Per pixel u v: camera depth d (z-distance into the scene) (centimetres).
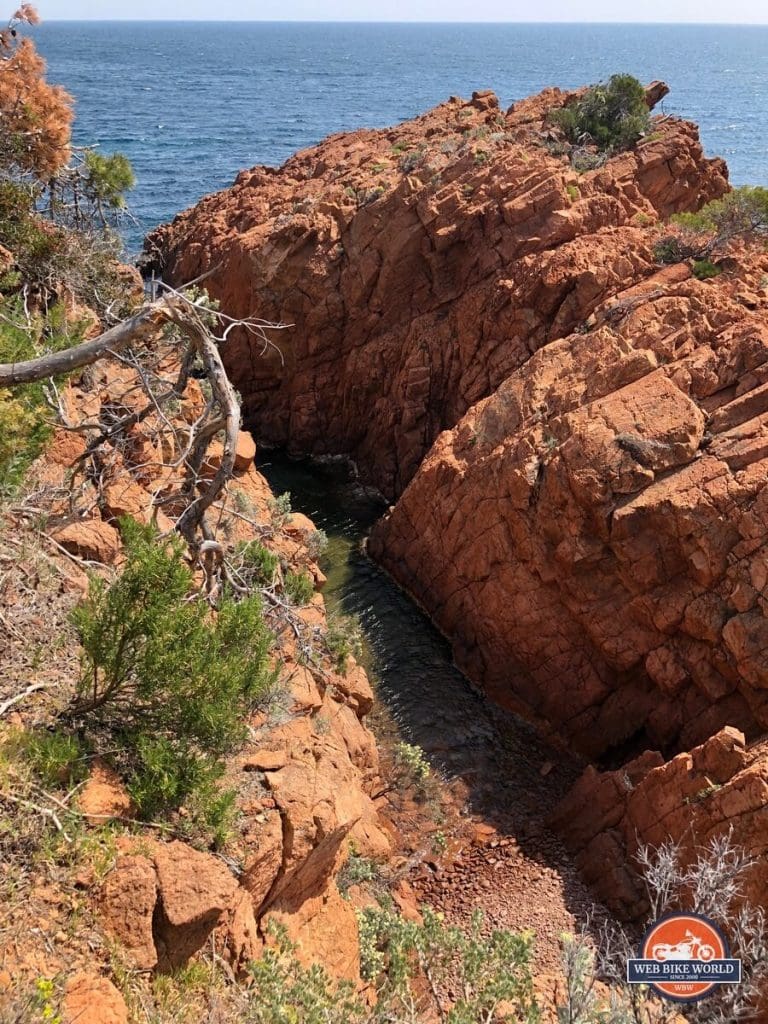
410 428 2562
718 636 1442
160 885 636
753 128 11644
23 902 580
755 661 1379
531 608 1712
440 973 877
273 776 816
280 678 1084
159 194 5884
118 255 1762
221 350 2925
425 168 2822
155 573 716
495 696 1755
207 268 3319
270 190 3662
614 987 759
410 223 2611
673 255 2272
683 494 1498
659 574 1523
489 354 2397
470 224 2503
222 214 3588
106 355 945
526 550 1702
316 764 967
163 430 1266
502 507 1756
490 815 1438
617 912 1204
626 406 1645
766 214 2241
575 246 2303
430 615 1977
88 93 13375
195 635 742
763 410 1581
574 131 2970
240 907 698
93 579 750
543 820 1427
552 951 1136
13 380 759
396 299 2670
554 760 1616
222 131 9725
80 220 1712
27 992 510
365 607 2008
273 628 1175
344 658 1423
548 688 1692
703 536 1458
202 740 754
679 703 1535
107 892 605
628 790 1292
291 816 779
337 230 2769
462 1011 730
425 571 2000
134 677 763
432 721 1666
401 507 2078
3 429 865
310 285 2744
